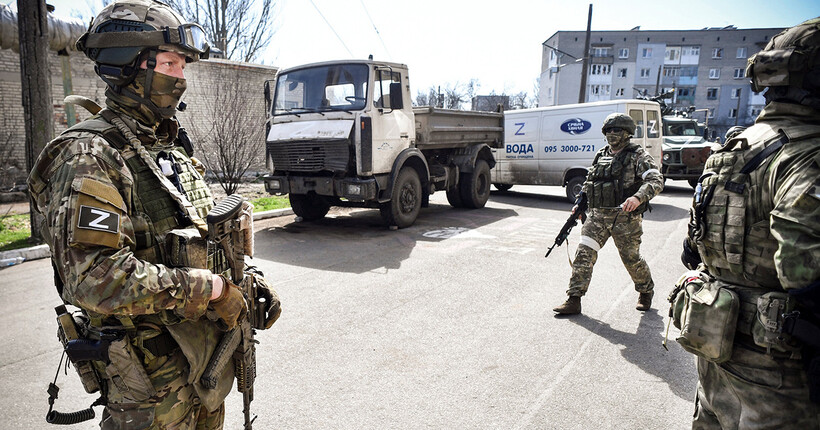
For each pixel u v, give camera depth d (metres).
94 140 1.25
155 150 1.45
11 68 9.97
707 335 1.55
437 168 8.94
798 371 1.45
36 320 3.85
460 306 4.27
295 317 3.97
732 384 1.57
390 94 7.27
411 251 6.27
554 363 3.22
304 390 2.86
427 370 3.11
